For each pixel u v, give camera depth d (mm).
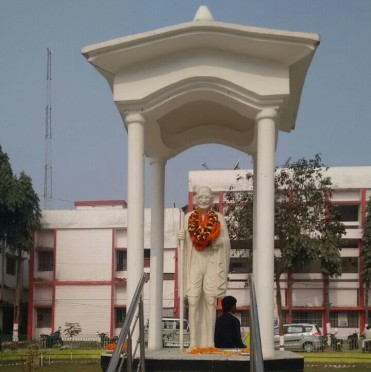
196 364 9172
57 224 50750
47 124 57406
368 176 48750
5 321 53312
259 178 9789
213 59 9922
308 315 49500
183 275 10609
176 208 48344
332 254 41219
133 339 9648
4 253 51625
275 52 9781
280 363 9336
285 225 34312
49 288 50562
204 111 11773
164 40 9734
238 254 43500
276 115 9945
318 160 34594
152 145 11984
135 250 9750
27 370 25375
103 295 49719
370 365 29391
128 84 10086
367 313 48312
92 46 9922
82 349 35594
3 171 45375
